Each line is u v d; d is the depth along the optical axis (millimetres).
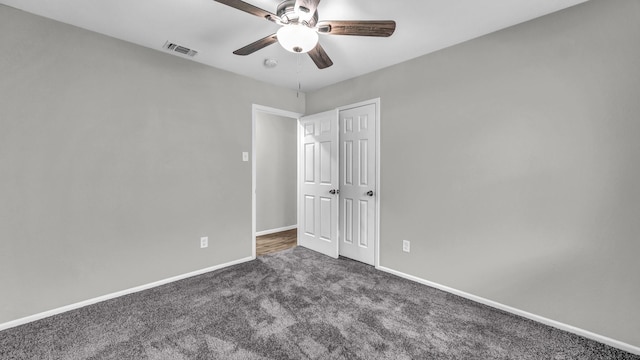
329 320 1976
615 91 1680
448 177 2426
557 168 1885
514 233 2072
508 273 2105
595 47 1740
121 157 2344
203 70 2846
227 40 2355
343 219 3400
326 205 3455
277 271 2910
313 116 3607
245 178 3219
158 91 2549
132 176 2402
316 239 3619
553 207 1905
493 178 2168
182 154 2705
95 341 1731
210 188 2912
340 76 3191
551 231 1914
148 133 2492
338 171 3311
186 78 2725
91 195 2203
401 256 2775
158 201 2555
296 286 2541
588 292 1781
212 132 2922
